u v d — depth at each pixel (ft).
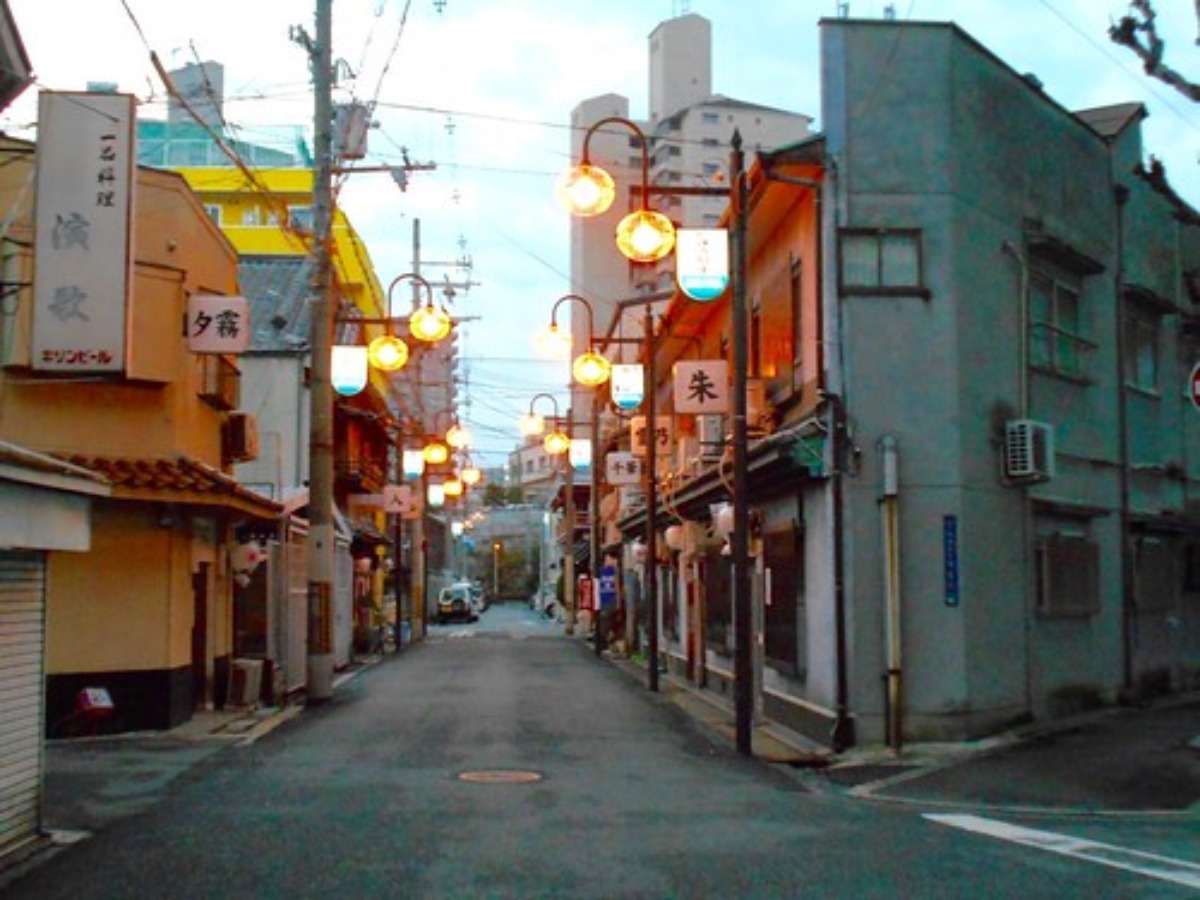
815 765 49.19
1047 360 59.21
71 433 57.52
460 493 191.52
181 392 61.16
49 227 43.91
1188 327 73.72
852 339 52.49
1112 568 63.82
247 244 190.08
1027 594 55.57
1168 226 72.84
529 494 406.41
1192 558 72.79
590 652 134.62
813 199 54.34
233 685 69.26
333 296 85.25
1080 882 27.66
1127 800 40.09
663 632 106.42
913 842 32.81
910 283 52.85
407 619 165.37
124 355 43.96
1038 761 46.88
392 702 75.51
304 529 82.69
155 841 32.94
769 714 64.03
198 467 59.16
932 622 51.60
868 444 52.26
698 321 85.61
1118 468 64.75
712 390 64.44
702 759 51.47
